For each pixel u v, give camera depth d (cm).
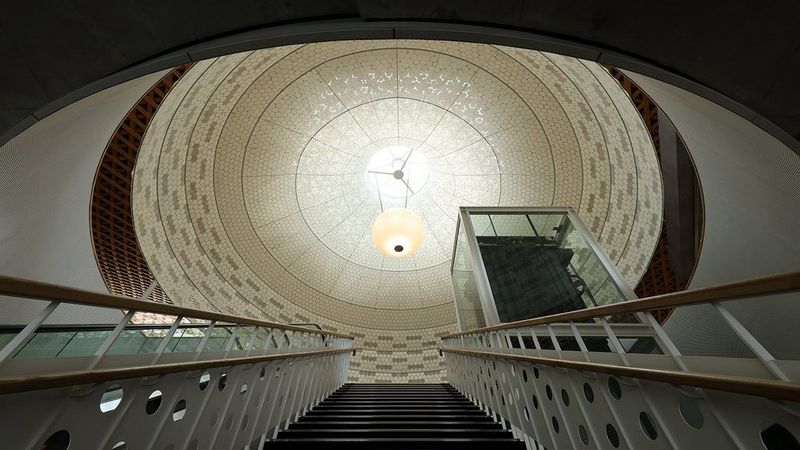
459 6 194
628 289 473
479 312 548
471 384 470
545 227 628
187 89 655
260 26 203
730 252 363
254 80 828
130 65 196
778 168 240
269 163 999
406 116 978
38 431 103
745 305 364
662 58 191
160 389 155
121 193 697
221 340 559
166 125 700
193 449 177
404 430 271
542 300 504
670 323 533
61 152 282
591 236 574
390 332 1306
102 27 184
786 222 269
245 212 1026
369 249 1241
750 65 178
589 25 190
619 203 793
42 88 187
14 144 224
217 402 200
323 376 488
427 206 1200
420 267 1259
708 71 187
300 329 390
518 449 236
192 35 198
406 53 810
